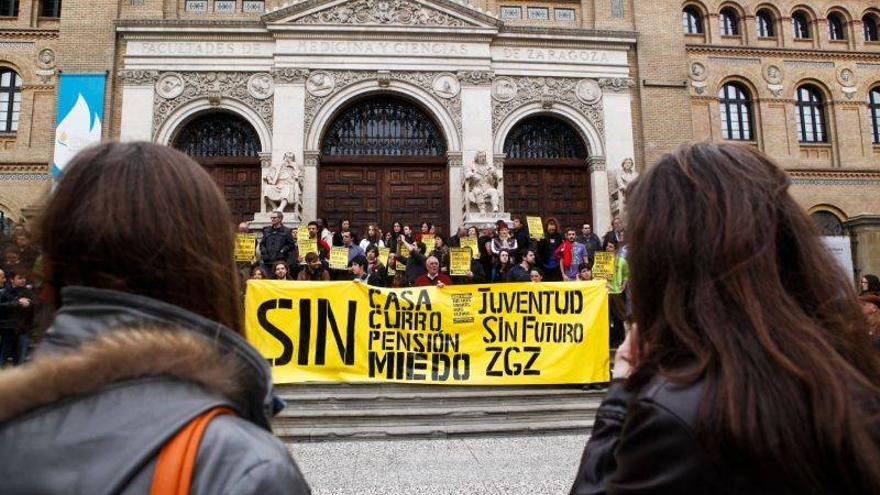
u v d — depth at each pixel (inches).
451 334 384.5
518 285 391.5
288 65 784.9
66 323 46.1
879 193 998.4
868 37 1065.5
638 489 47.8
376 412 356.2
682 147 64.2
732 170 58.4
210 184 55.1
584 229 620.1
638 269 61.0
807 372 46.6
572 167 835.4
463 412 360.5
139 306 46.7
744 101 1007.6
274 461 42.0
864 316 56.8
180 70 781.9
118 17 795.4
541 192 828.6
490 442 332.8
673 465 46.1
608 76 842.2
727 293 52.9
